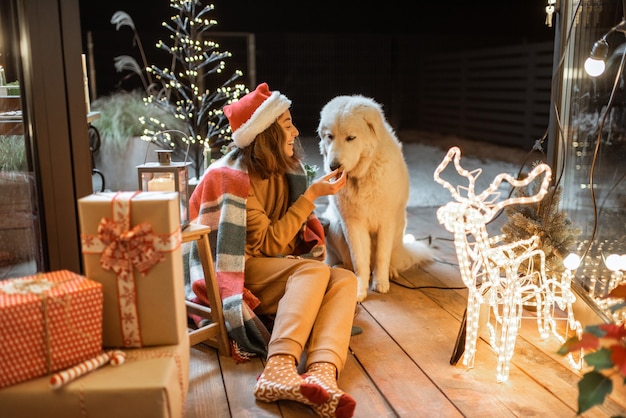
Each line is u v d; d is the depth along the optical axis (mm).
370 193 2689
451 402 1814
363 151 2602
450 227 1914
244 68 5547
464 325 2037
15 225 1993
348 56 6059
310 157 5102
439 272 3121
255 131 2156
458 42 7016
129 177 4270
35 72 1896
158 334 1537
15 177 1971
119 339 1536
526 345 2211
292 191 2395
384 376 1988
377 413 1758
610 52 2256
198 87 4172
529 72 6875
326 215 3129
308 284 2004
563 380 1945
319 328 1951
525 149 6867
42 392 1329
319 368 1822
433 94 7207
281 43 5598
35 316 1336
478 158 6289
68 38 1926
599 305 2188
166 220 1488
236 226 2154
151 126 4281
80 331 1407
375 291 2840
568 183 2609
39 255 2016
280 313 1942
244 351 2123
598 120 2350
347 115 2547
